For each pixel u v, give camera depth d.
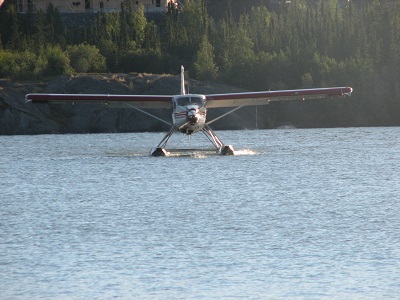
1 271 62.22
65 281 59.50
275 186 110.94
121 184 115.19
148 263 64.25
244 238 73.00
